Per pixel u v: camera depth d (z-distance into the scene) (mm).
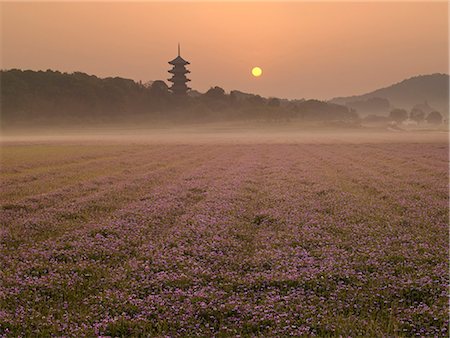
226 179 27734
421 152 52906
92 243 12422
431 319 7637
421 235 13258
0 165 38469
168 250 11820
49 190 23797
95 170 34750
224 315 7980
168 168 35656
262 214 16422
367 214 16469
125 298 8703
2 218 16094
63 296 9133
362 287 9156
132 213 16688
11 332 7457
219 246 12141
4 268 10828
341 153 53406
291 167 35750
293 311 8031
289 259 10953
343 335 7129
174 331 7414
